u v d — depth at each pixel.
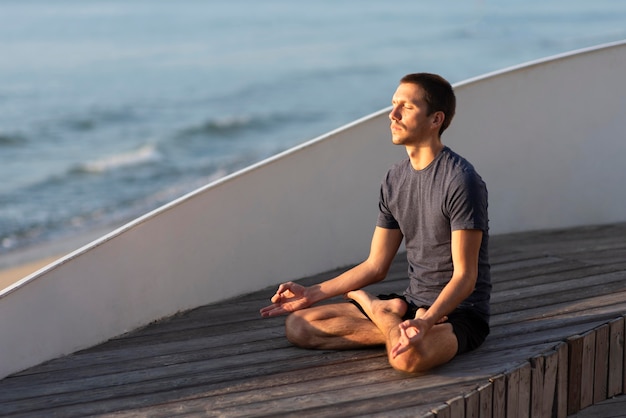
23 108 21.66
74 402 2.72
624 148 4.82
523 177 4.67
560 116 4.68
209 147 18.02
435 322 2.65
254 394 2.66
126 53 33.09
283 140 18.70
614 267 3.86
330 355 2.98
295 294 3.10
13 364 3.05
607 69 4.70
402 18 48.19
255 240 3.89
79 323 3.25
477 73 27.25
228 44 35.84
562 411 2.90
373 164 4.26
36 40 38.03
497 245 4.40
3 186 14.47
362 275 3.07
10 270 9.76
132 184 14.75
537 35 35.09
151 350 3.18
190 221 3.62
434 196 2.80
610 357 3.08
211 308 3.69
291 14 52.69
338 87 25.20
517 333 3.03
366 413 2.46
